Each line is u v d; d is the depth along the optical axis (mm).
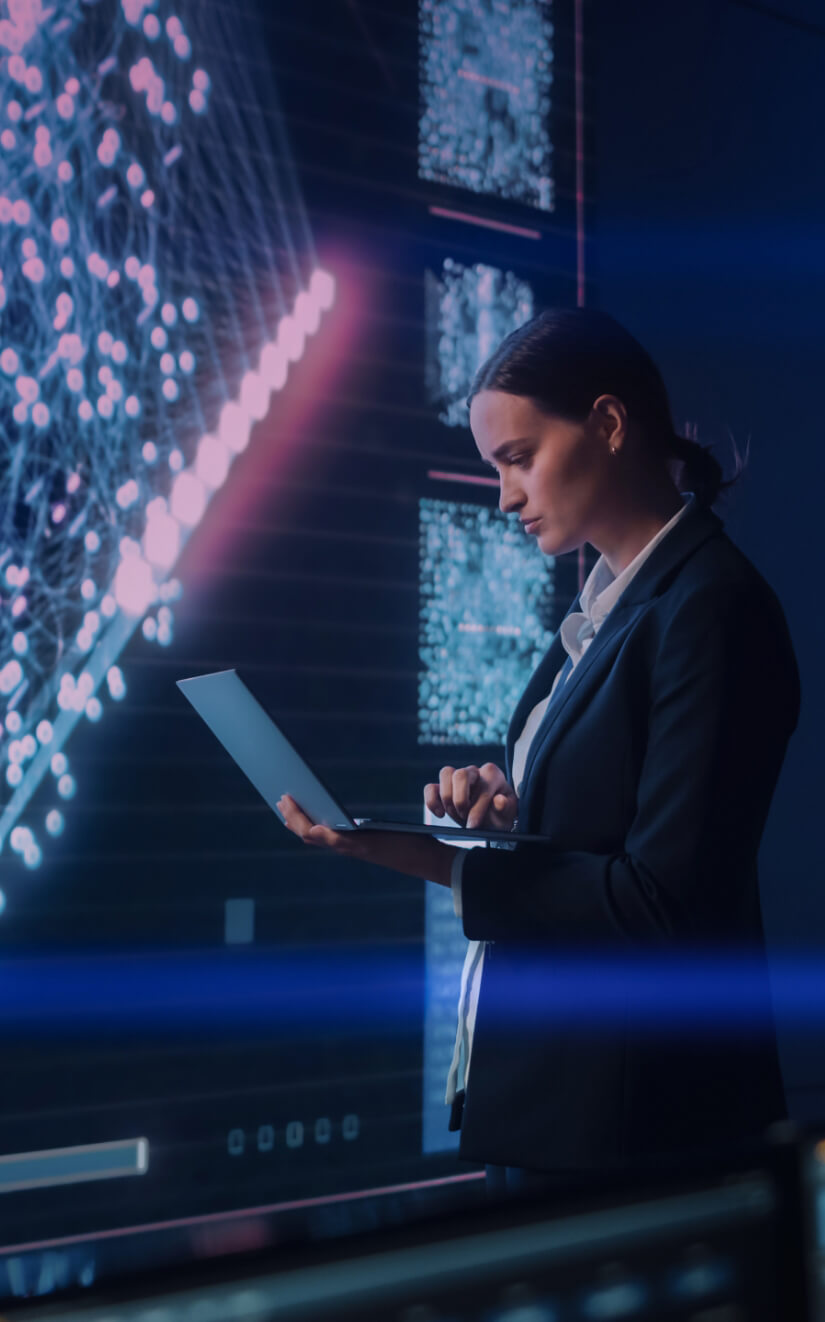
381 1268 330
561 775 1075
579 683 1087
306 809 1079
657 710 1011
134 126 2209
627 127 2781
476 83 2613
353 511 2412
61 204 2125
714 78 2908
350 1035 2352
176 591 2207
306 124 2400
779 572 2920
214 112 2301
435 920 2475
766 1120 1058
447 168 2566
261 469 2314
